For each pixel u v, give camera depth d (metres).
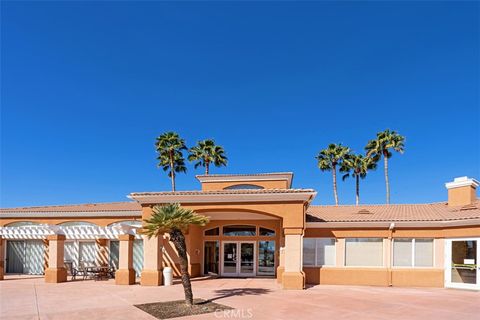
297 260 19.03
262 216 24.36
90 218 26.92
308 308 13.89
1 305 14.43
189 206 20.28
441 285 20.36
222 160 49.81
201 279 23.27
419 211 23.83
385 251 21.27
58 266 21.97
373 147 51.75
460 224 19.92
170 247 24.39
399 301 15.59
